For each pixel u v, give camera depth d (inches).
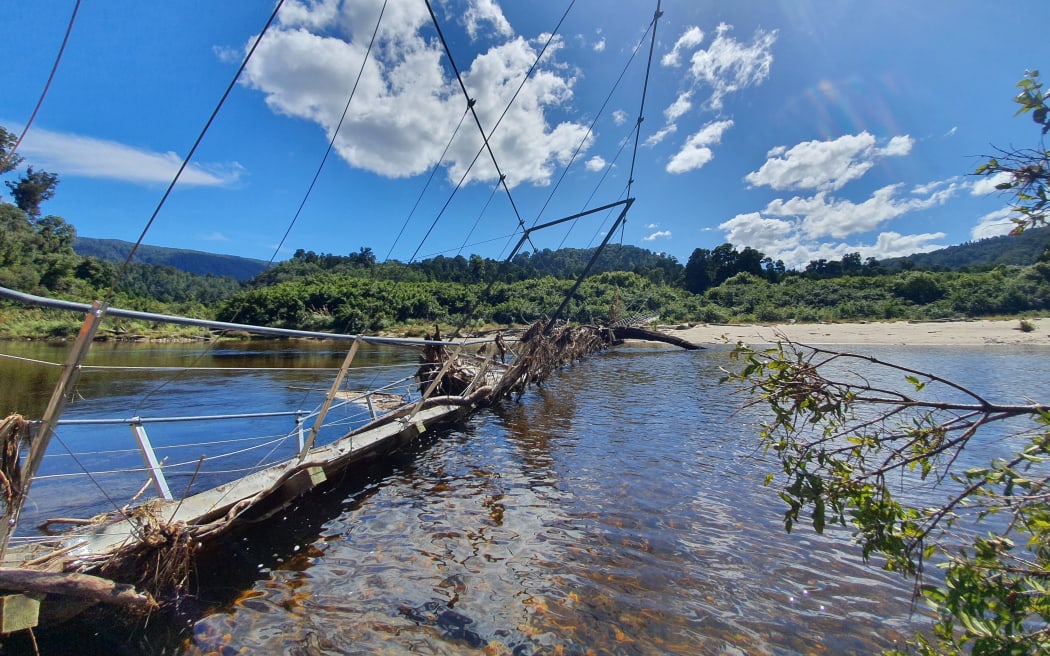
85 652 158.4
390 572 212.2
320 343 1531.7
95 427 472.7
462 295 2135.8
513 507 279.4
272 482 246.5
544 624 177.8
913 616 180.4
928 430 89.0
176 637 168.9
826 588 198.7
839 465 94.7
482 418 524.1
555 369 930.1
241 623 177.5
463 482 320.8
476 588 200.4
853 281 2266.2
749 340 1459.2
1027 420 436.5
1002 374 731.4
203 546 213.8
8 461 132.0
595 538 241.1
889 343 1253.7
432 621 179.8
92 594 149.6
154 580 168.4
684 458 362.9
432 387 399.9
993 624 80.0
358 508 279.9
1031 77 84.6
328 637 170.7
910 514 90.3
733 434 430.0
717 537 241.1
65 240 2222.0
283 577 208.2
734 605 188.2
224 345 1465.3
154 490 299.1
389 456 360.2
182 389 689.6
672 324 2000.5
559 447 399.9
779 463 344.8
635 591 197.8
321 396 639.8
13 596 137.2
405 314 1904.5
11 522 136.1
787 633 173.0
